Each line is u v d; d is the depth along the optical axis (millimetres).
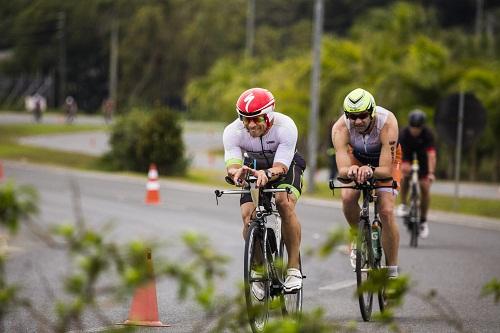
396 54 98500
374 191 21000
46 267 28000
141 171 83188
